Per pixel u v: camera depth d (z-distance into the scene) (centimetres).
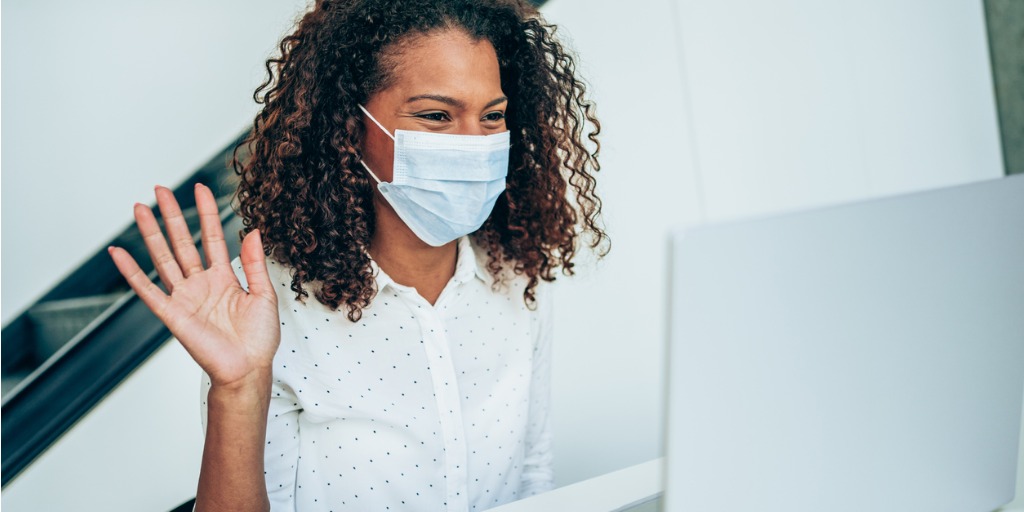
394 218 113
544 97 122
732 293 57
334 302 110
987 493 81
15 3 263
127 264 89
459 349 121
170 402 235
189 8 283
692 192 296
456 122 108
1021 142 295
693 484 59
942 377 72
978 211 72
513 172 125
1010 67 293
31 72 267
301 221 108
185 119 287
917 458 72
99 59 274
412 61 104
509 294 128
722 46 294
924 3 298
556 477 274
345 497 116
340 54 106
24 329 251
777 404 61
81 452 224
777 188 298
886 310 66
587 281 280
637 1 285
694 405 57
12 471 210
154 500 230
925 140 302
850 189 300
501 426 125
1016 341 79
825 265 62
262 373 91
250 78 293
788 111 297
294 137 107
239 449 91
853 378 65
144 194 282
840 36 295
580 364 280
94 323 225
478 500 124
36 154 269
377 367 115
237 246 227
